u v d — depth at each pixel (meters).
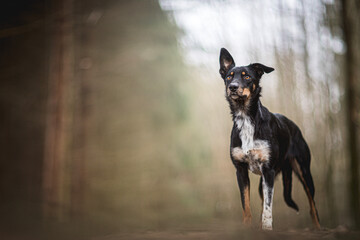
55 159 6.53
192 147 10.61
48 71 7.33
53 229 5.68
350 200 5.53
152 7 9.41
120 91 9.09
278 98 7.22
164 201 9.02
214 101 9.52
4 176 6.84
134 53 9.12
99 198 7.41
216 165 9.44
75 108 7.34
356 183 5.43
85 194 6.95
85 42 7.70
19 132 7.25
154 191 8.93
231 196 8.80
